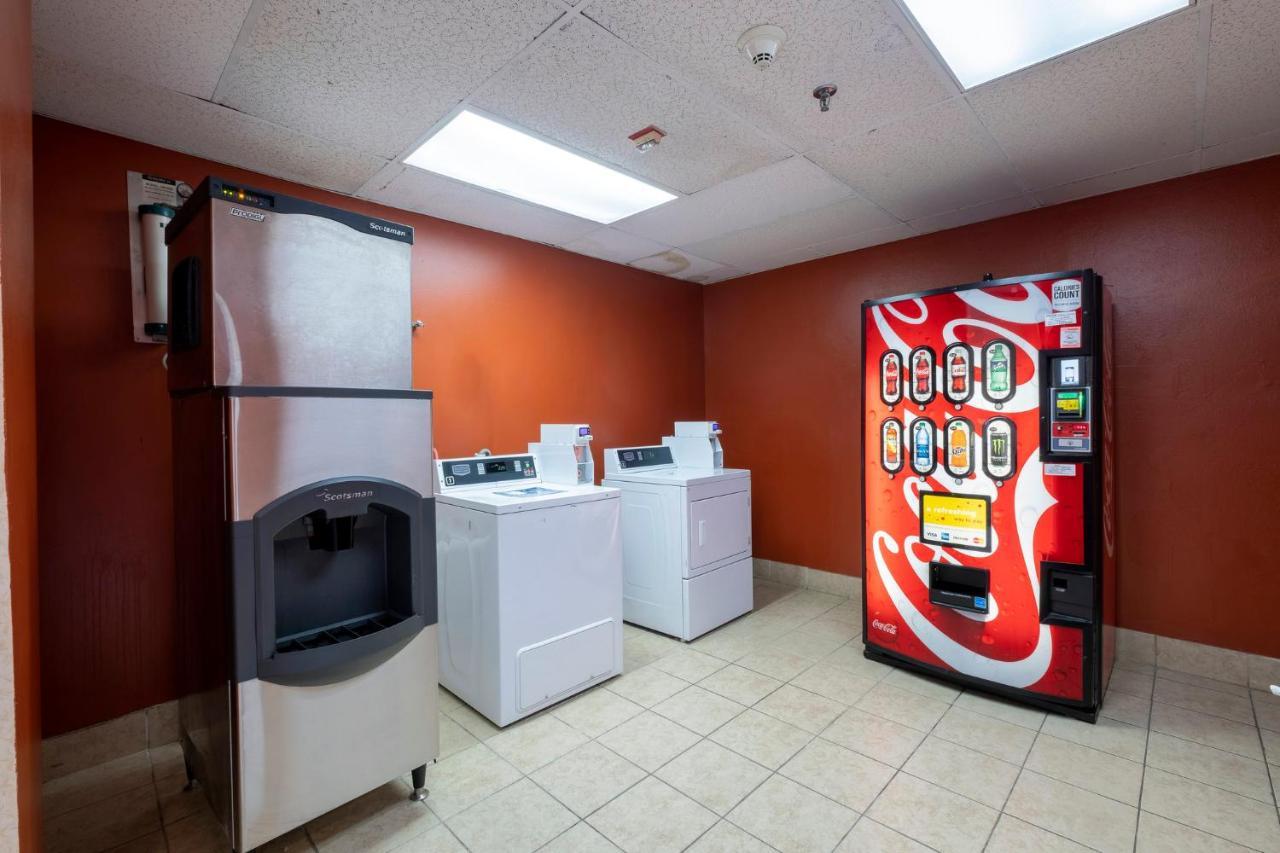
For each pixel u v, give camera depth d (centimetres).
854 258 392
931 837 174
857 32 173
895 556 285
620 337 417
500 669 238
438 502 274
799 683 276
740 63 188
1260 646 261
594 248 380
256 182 262
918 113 220
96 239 221
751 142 241
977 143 243
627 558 357
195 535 176
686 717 246
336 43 175
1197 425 274
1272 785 194
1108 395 264
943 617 268
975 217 330
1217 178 267
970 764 210
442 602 275
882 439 288
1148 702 250
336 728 174
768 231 351
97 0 154
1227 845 169
